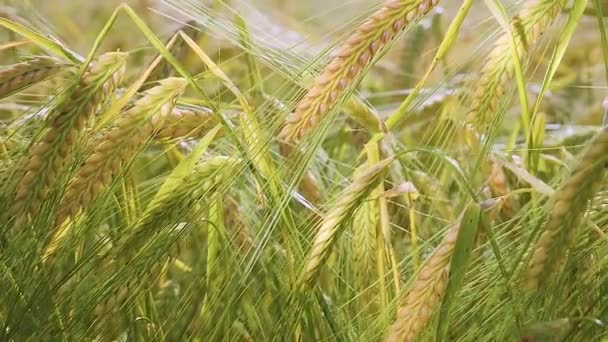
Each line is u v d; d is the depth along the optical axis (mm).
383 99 1051
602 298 658
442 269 633
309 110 672
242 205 749
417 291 635
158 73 836
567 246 623
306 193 773
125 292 690
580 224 628
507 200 735
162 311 750
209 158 716
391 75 1101
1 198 668
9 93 688
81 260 680
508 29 675
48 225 676
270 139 688
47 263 683
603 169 617
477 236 639
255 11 901
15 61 829
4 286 672
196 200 695
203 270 731
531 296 649
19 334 666
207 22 752
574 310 664
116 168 676
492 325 662
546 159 834
